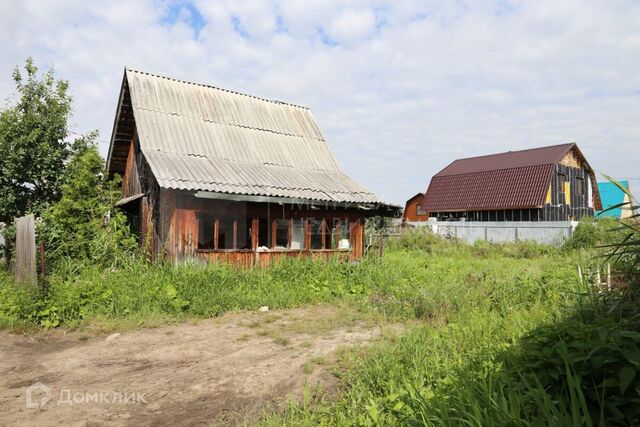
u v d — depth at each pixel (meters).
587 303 5.24
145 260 11.86
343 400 4.41
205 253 11.77
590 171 31.44
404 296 9.49
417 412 3.67
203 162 13.30
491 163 33.53
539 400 3.03
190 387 5.04
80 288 8.63
